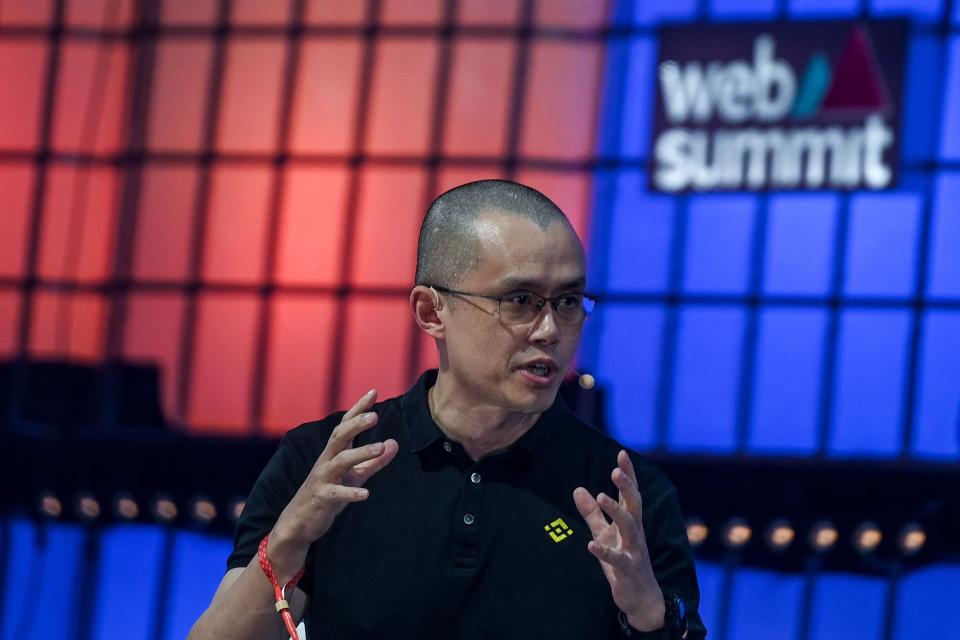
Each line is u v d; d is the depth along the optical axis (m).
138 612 18.91
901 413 18.98
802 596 17.14
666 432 19.62
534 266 5.70
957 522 16.81
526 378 5.72
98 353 21.50
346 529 5.94
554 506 5.94
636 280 20.05
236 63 21.73
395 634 5.78
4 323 21.62
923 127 19.50
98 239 21.81
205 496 18.89
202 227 21.50
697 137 19.73
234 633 5.64
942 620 16.73
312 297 21.08
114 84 22.03
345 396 20.80
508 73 20.89
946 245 19.20
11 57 22.16
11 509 19.23
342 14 21.50
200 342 21.23
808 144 19.33
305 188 21.31
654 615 5.52
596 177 20.45
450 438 6.02
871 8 19.81
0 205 21.92
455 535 5.83
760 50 19.61
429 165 21.02
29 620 18.98
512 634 5.73
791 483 17.36
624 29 20.62
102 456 19.14
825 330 19.36
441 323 6.00
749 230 19.78
